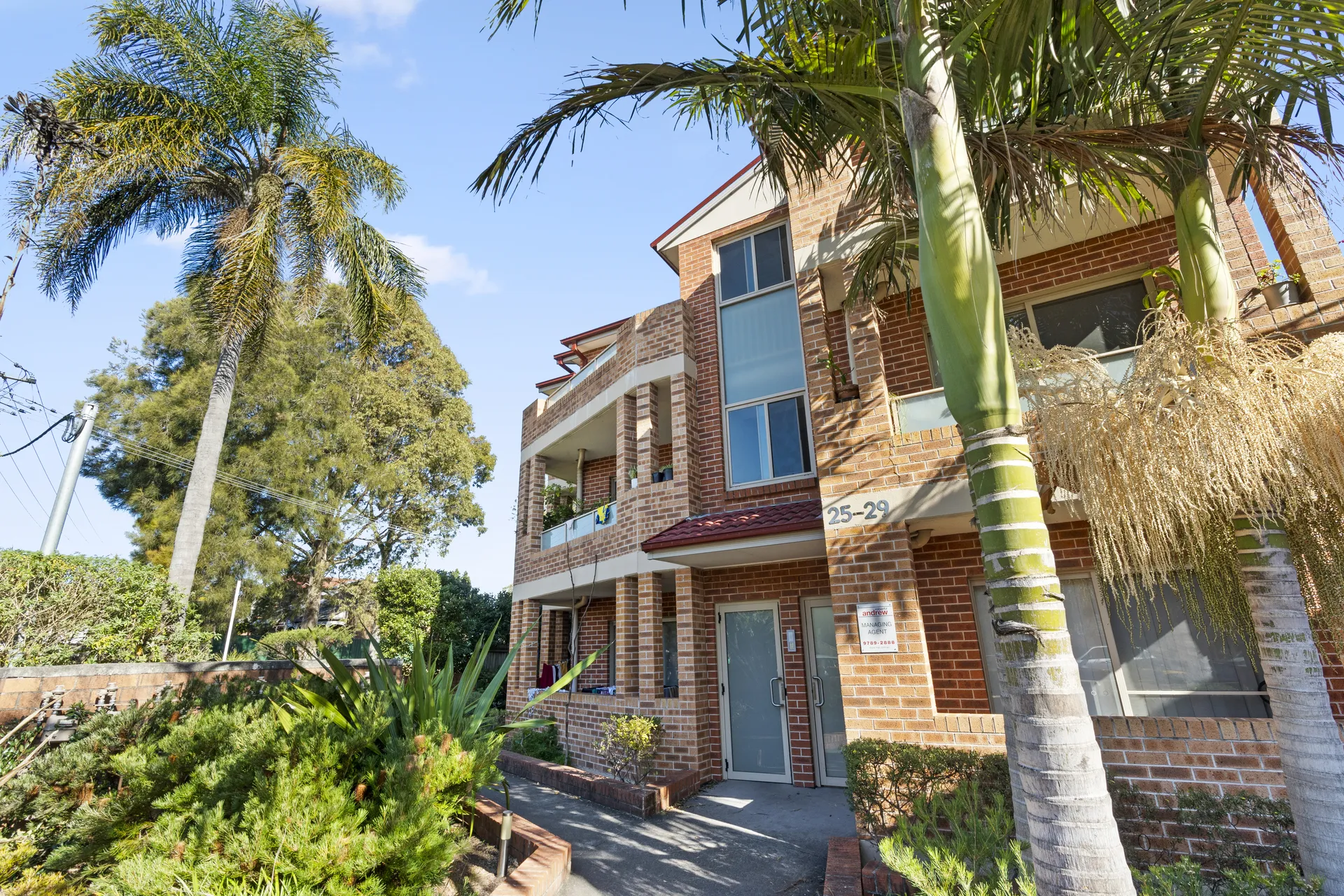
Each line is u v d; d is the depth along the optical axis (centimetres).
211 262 1466
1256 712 691
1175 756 566
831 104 461
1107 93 480
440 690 642
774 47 476
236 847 380
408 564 3294
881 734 703
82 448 1188
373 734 516
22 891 420
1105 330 881
